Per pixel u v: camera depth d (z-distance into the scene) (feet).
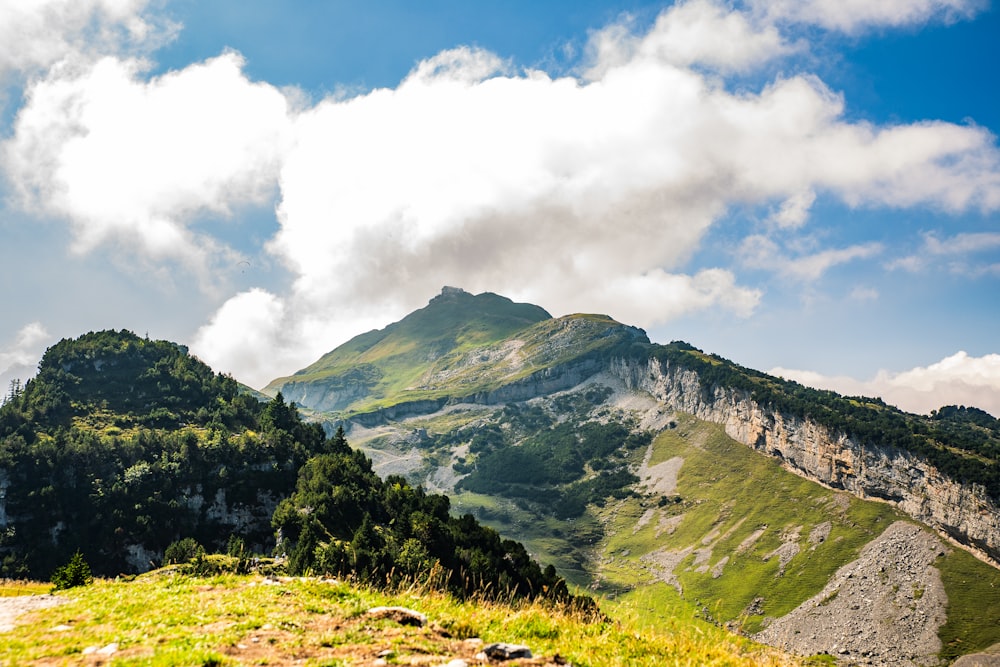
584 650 64.64
